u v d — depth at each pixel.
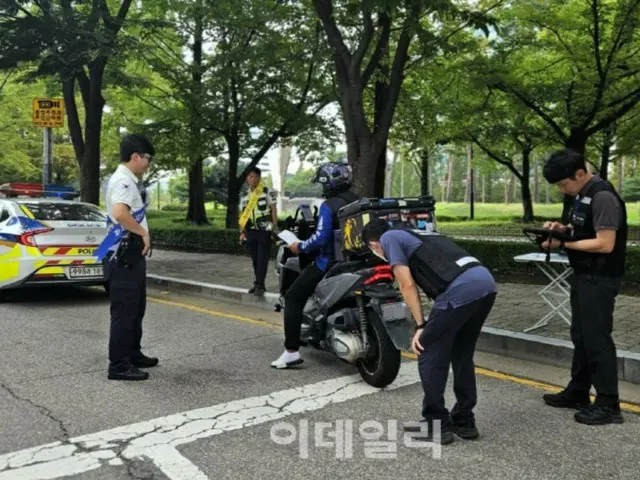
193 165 20.42
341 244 4.97
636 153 19.48
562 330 6.04
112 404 4.39
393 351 4.63
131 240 4.95
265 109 15.62
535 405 4.45
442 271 3.70
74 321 7.29
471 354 3.88
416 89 16.55
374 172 9.27
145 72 17.08
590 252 4.01
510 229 21.33
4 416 4.14
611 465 3.44
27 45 10.53
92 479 3.24
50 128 14.20
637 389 4.82
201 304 8.68
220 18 14.16
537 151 26.66
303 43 13.59
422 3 7.70
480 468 3.40
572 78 14.02
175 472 3.33
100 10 11.30
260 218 8.31
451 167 75.06
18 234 8.02
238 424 4.03
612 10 12.45
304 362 5.55
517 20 13.88
